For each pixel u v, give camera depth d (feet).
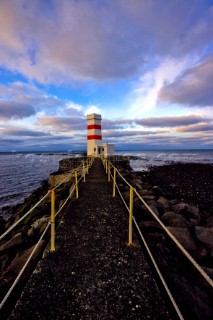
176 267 14.66
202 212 31.24
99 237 16.02
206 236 19.67
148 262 13.67
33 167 173.99
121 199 26.43
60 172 66.85
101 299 9.84
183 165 143.13
